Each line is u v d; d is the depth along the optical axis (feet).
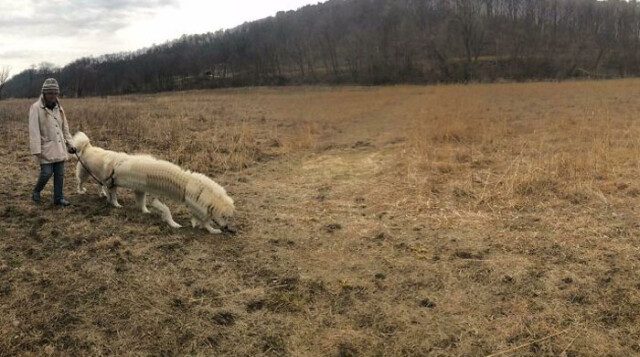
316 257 19.53
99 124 53.52
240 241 21.08
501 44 313.73
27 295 15.96
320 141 50.16
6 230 20.98
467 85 172.14
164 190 22.29
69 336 14.06
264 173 34.27
